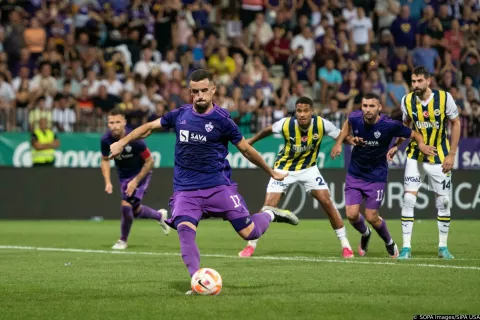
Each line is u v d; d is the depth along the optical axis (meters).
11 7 67.25
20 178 55.94
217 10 74.50
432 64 72.12
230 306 19.05
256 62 66.94
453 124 31.09
